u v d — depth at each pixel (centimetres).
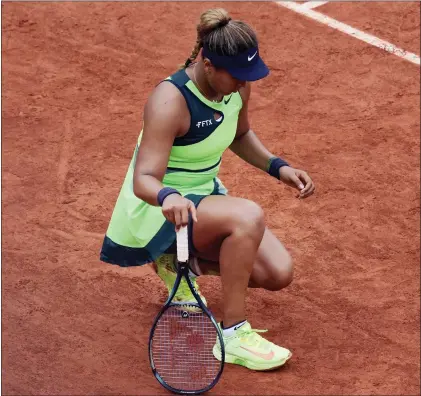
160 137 1589
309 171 2447
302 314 1897
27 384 1670
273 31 3184
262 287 1781
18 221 2184
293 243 2136
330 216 2245
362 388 1684
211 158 1694
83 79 2884
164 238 1666
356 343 1816
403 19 3262
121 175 2398
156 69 2958
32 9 3281
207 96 1612
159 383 1678
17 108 2712
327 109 2750
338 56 3041
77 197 2291
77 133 2592
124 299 1923
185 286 1766
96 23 3206
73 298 1920
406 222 2233
